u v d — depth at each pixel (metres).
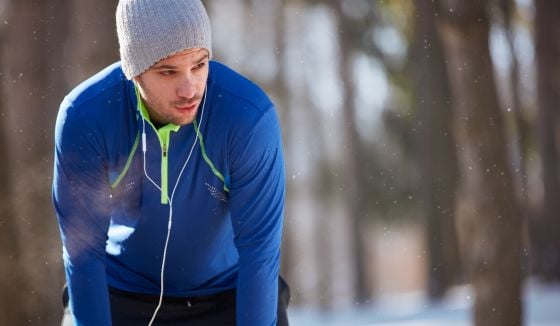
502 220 8.12
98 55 10.60
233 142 3.84
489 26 8.15
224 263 4.34
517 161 13.88
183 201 4.03
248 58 29.19
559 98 19.45
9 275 9.83
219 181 3.96
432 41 19.41
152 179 3.97
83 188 3.85
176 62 3.64
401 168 27.53
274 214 3.95
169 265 4.25
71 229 3.89
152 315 4.33
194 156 3.91
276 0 28.88
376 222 29.19
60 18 14.95
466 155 8.31
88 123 3.80
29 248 10.14
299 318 19.22
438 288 20.36
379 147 27.67
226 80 3.90
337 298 35.62
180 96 3.68
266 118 3.83
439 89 19.52
